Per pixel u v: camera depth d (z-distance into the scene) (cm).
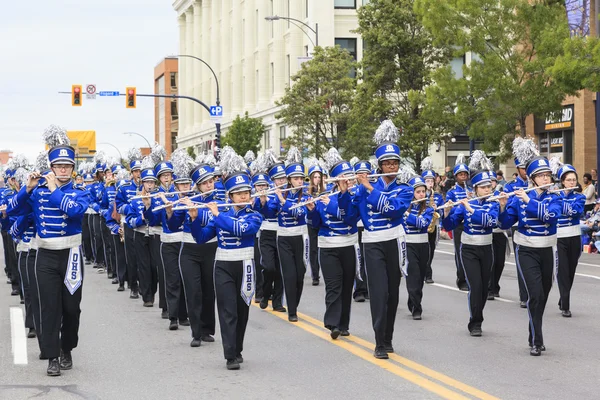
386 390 842
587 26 2358
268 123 5953
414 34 3391
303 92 3709
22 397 835
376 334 998
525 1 2838
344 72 3716
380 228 1006
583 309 1376
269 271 1375
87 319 1328
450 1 2889
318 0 4766
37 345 1118
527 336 1140
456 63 4506
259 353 1040
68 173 949
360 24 3472
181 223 1116
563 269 1301
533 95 2814
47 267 929
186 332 1209
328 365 965
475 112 2975
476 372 921
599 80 2158
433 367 948
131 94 3997
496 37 2861
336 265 1123
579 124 3466
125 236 1570
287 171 1304
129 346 1100
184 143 9206
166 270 1231
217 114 4169
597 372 921
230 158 1143
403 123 3372
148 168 1280
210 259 1104
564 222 1300
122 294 1648
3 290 1733
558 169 1321
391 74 3416
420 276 1291
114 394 844
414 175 1307
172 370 952
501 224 1065
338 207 1106
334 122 3644
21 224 991
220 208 1059
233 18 7162
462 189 1499
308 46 5062
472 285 1143
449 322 1259
